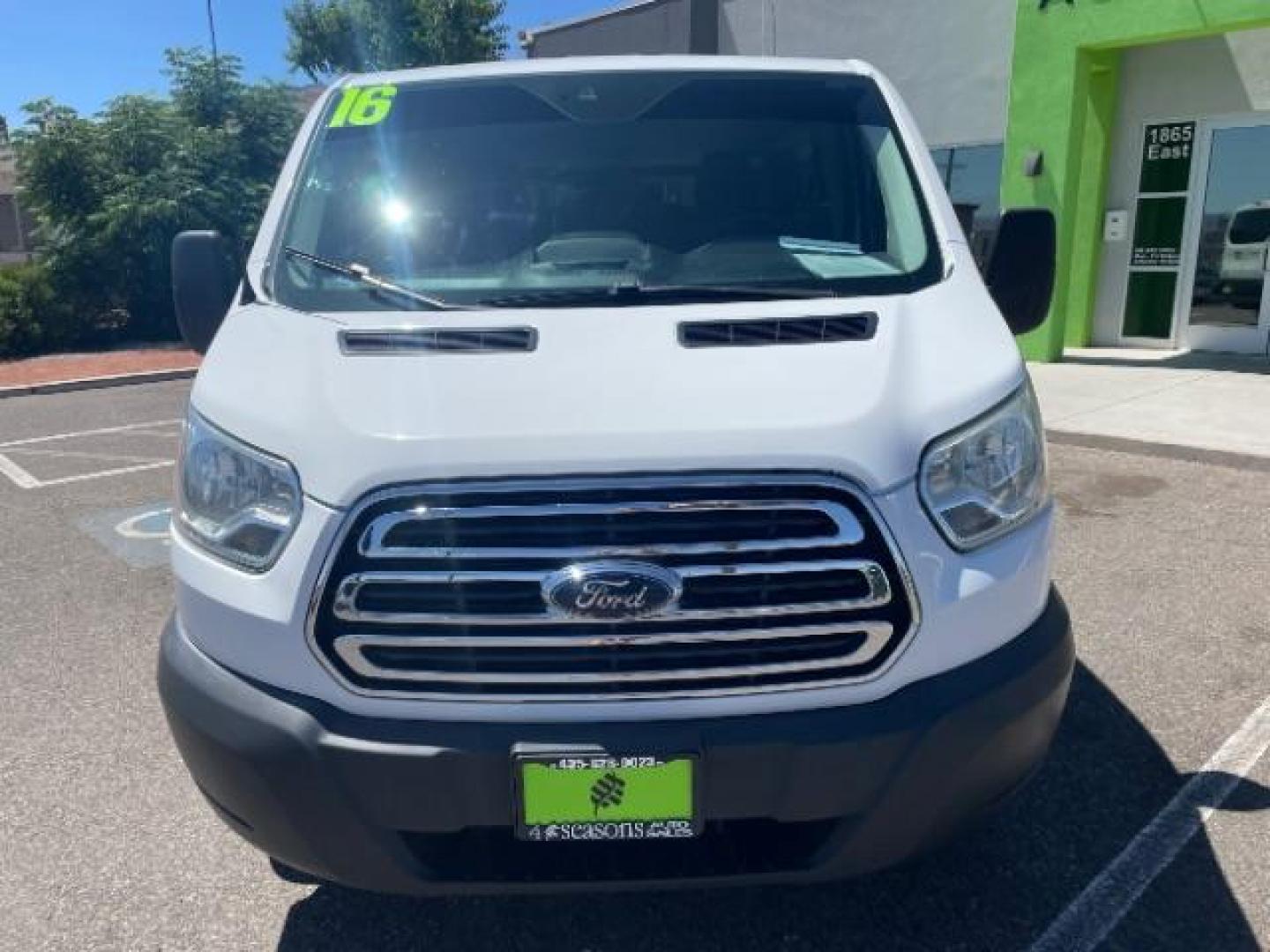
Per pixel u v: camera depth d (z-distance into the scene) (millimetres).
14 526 6375
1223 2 9398
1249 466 6715
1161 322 11992
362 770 2045
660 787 2025
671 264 2838
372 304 2648
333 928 2662
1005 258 3172
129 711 3885
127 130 17156
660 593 1975
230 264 3236
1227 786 3148
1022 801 3096
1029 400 2365
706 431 2016
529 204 2992
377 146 3141
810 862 2127
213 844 3039
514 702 2039
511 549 1981
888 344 2301
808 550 2002
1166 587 4730
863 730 2029
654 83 3295
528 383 2154
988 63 12609
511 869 2135
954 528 2115
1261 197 11016
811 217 2994
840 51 14266
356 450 2029
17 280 16219
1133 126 11773
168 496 7035
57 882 2871
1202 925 2562
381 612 2016
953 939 2549
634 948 2555
